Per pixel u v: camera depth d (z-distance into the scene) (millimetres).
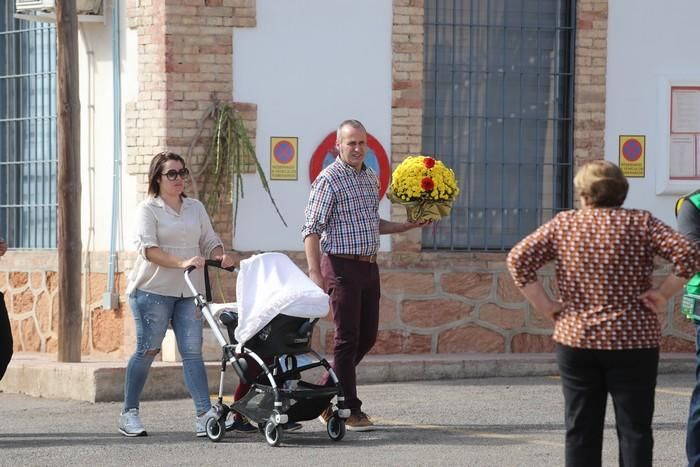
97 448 16047
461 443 16203
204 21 23000
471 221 24641
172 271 16922
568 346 11469
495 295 24203
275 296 16109
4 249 16859
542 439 16500
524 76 24859
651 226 11352
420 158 17906
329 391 16328
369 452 15578
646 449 11344
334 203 17219
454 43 24531
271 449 15883
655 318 11398
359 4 23578
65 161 21922
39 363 21594
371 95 23672
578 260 11398
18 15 23938
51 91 25719
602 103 24594
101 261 24078
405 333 23797
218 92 23078
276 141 23266
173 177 16938
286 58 23328
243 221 23109
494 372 22812
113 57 23750
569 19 24906
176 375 20875
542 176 24953
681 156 24797
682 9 24875
